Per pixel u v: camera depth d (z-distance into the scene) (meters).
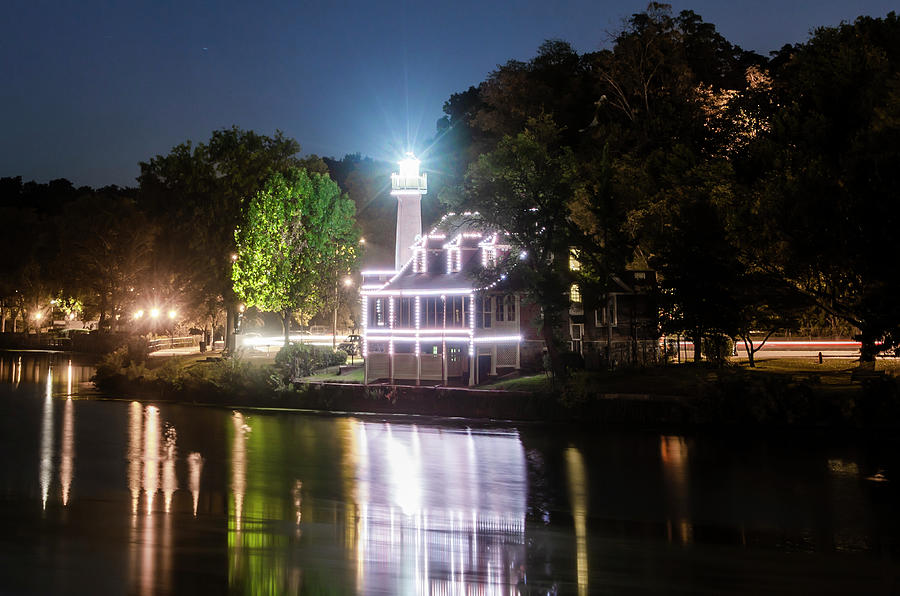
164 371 54.41
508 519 23.83
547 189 43.72
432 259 49.12
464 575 18.98
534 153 43.91
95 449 34.41
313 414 45.16
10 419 43.31
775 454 31.94
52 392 56.59
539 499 26.11
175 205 84.12
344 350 59.84
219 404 50.00
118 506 25.02
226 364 53.16
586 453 32.88
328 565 19.61
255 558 20.12
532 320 43.88
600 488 27.42
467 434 37.62
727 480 28.14
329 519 23.75
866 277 35.25
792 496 26.12
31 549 20.67
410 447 34.69
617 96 86.94
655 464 30.73
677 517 24.00
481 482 28.34
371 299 47.66
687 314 41.31
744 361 49.12
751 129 71.00
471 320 44.62
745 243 39.16
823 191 35.91
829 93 43.53
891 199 33.56
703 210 41.44
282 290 62.75
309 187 64.38
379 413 44.50
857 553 20.62
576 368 43.66
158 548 20.86
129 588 17.94
